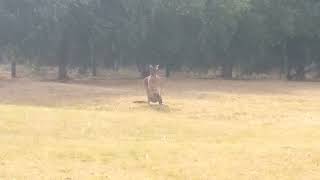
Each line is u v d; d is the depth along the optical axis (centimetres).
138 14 4219
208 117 2114
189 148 1277
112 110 2338
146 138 1462
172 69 4775
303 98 2941
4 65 5812
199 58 4625
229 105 2530
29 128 1545
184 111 2305
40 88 3209
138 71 5228
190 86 3656
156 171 1048
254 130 1630
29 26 4069
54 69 5353
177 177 1004
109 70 5297
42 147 1256
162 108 2386
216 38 4425
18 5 4044
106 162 1116
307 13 4609
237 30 4584
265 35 4584
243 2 4353
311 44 4919
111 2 4238
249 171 1057
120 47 4341
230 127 1698
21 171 1021
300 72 4956
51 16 4006
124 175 1011
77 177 987
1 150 1209
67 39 4250
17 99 2750
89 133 1511
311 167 1090
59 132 1509
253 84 3950
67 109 2164
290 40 4919
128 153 1203
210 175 1022
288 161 1141
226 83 3994
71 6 4066
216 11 4338
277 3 4556
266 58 4916
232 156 1188
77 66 4619
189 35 4431
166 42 4366
